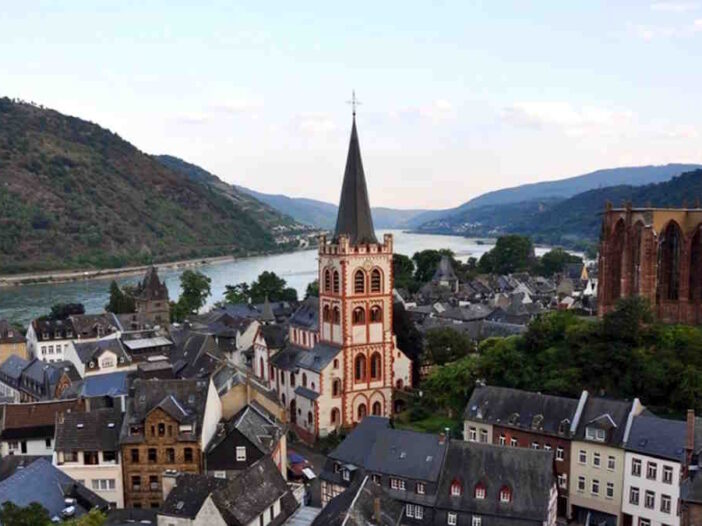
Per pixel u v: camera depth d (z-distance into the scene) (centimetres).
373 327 12850
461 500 8194
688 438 7775
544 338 11925
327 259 12812
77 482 7912
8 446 9825
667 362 10506
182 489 7356
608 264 12644
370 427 9619
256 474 7881
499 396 10294
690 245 11994
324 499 9450
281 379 13938
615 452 8850
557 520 9269
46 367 14600
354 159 12738
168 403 9138
